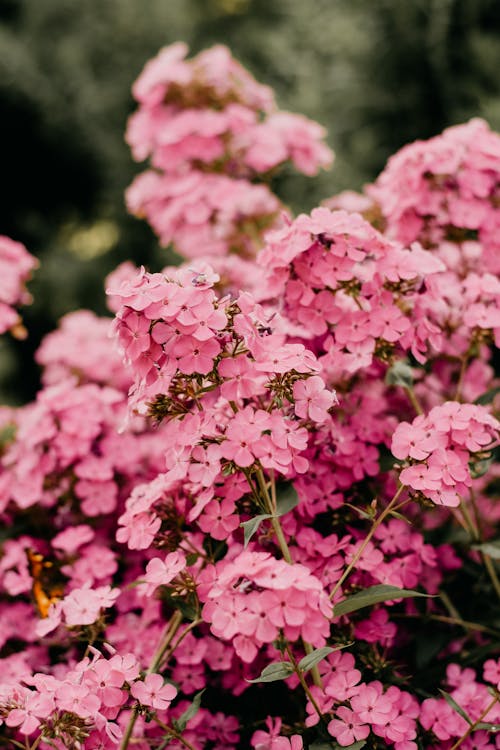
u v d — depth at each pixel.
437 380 1.05
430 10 1.92
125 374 1.19
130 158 3.03
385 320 0.90
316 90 2.21
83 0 3.14
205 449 0.81
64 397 1.07
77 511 1.08
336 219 0.89
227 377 0.80
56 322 2.99
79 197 3.34
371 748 0.83
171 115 1.32
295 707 0.91
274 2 2.93
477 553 1.01
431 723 0.85
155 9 3.11
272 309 0.93
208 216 1.22
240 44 2.94
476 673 0.95
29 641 1.01
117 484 1.09
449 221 1.07
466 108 1.90
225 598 0.77
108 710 0.80
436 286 0.93
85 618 0.85
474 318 0.93
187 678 0.89
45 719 0.81
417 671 0.93
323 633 0.75
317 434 0.89
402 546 0.92
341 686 0.82
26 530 1.09
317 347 0.94
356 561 0.85
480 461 0.88
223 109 1.30
